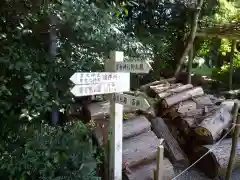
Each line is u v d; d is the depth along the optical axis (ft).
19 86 7.09
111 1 9.12
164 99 12.80
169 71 21.57
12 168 6.16
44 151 6.45
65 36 7.79
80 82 6.16
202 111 12.42
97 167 8.42
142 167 8.95
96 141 9.12
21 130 7.03
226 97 19.63
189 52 20.12
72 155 6.91
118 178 7.95
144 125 10.04
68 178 6.68
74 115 10.77
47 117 8.66
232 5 21.12
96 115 10.59
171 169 9.21
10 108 7.14
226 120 11.28
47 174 6.38
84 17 7.06
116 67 7.35
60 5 7.18
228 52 24.91
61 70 7.50
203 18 21.17
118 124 7.70
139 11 18.67
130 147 9.02
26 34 7.65
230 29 16.39
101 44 8.07
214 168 9.94
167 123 12.47
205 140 10.61
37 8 7.52
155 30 20.12
